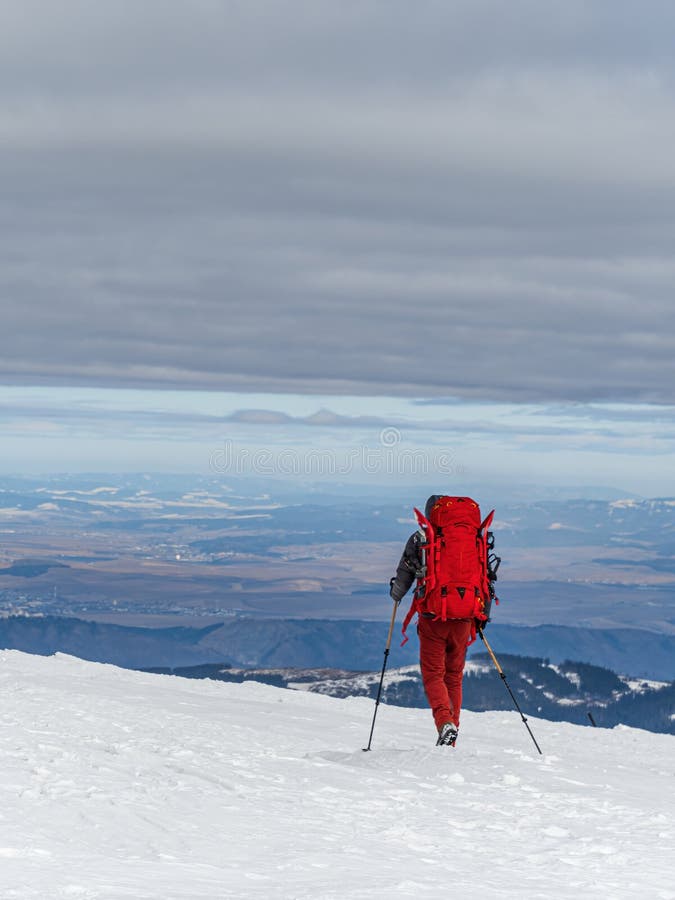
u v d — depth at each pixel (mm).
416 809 6742
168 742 8625
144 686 15039
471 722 15734
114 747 7695
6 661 16594
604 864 5512
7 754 6898
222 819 5805
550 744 13141
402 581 11141
